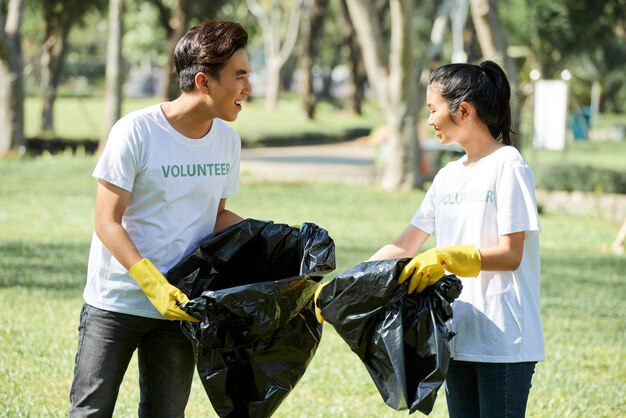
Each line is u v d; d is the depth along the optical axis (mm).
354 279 4832
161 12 38438
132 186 5055
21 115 30656
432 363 4742
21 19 30484
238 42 5023
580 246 18047
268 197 23875
